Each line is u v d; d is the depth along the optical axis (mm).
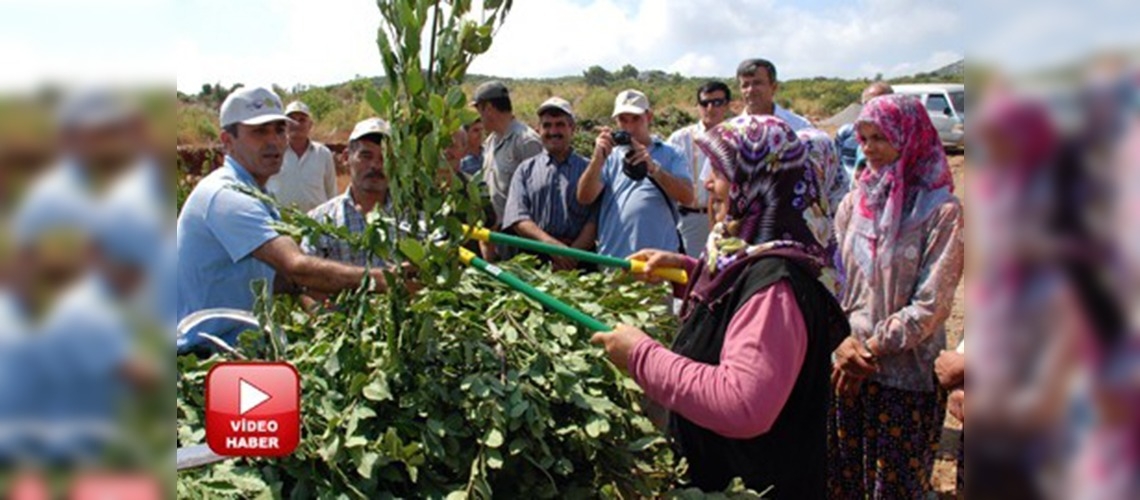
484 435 2102
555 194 4898
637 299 2928
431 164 2094
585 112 39594
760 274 2135
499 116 5535
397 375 2143
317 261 2723
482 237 2580
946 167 3160
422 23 2055
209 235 2893
